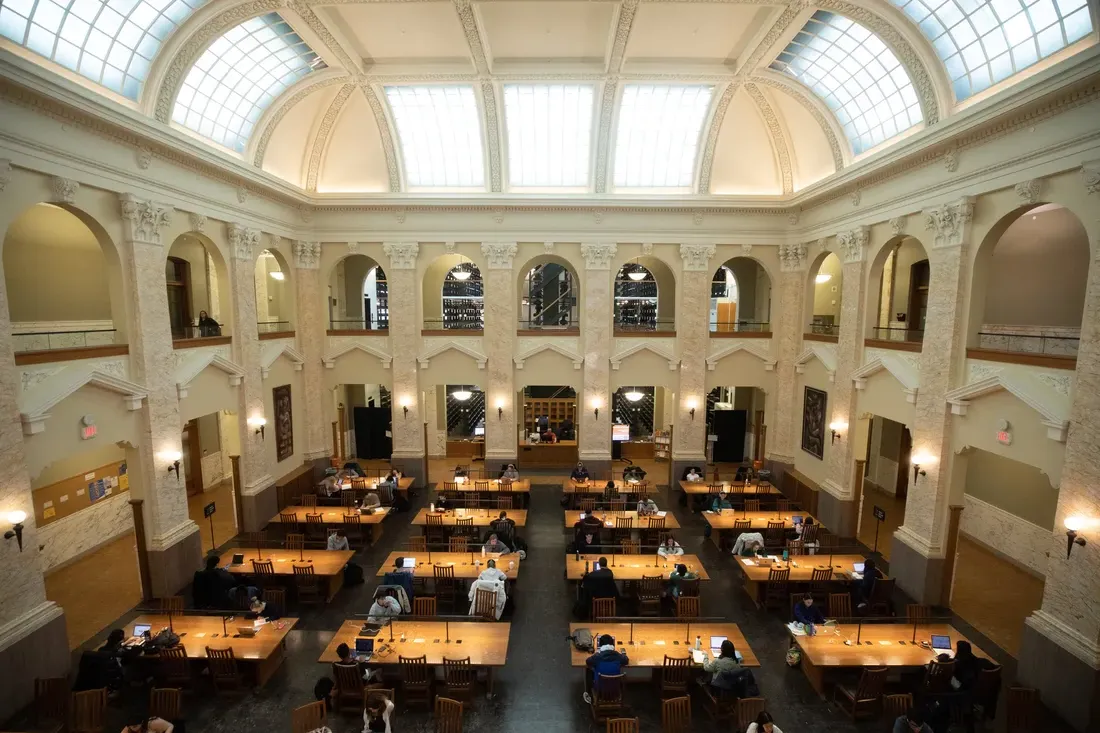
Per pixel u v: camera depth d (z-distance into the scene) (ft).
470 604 36.65
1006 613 37.35
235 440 50.78
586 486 54.34
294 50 45.01
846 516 49.21
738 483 56.65
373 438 77.05
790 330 60.39
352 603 38.50
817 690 29.71
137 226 36.73
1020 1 30.35
